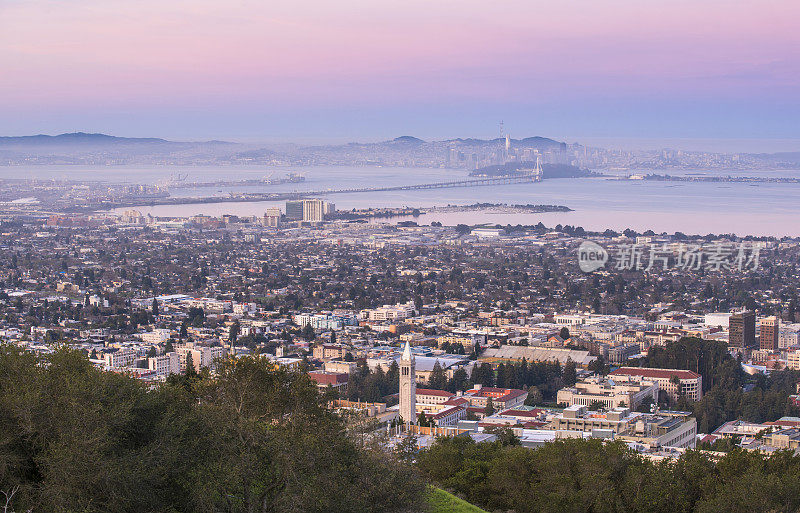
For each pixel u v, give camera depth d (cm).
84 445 19262
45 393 19950
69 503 19012
